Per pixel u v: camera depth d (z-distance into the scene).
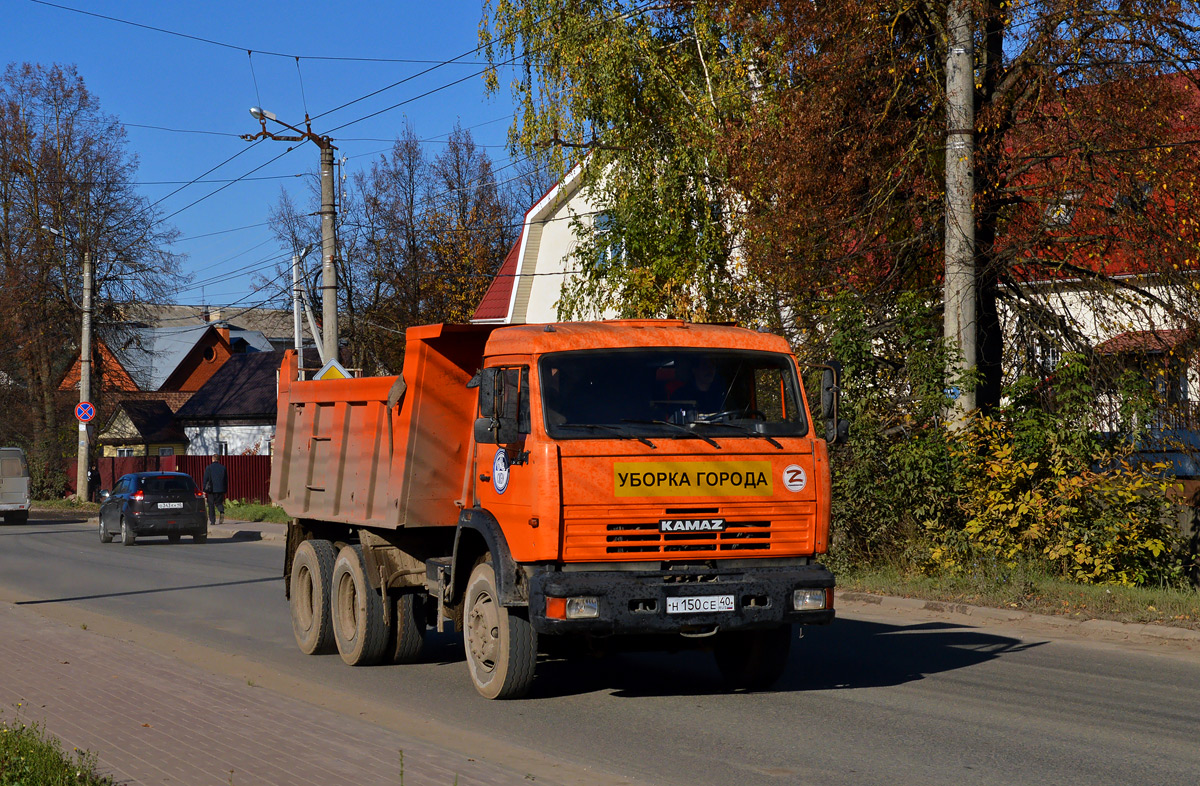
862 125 17.80
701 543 8.12
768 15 18.75
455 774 6.04
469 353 9.78
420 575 10.41
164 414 64.38
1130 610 12.43
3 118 50.91
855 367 16.20
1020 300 18.17
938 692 8.96
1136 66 16.25
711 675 9.87
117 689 8.70
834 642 11.51
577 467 7.91
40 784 5.82
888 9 17.39
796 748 7.14
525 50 22.89
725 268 21.61
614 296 23.52
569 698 8.86
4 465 38.94
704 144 21.41
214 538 31.25
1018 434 15.11
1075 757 6.88
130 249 51.56
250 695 8.43
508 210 62.59
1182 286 16.34
